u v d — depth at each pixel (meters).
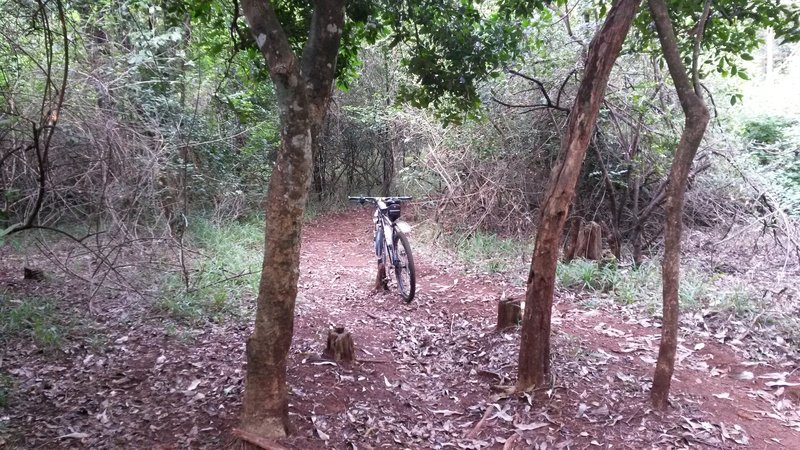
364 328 5.18
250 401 3.08
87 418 3.37
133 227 5.60
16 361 4.01
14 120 4.66
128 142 5.71
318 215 12.33
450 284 6.61
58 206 5.77
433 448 3.27
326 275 7.22
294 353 4.33
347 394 3.79
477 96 5.36
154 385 3.79
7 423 3.24
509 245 7.82
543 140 7.97
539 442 3.29
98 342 4.36
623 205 7.32
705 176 7.55
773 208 7.18
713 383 4.05
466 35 4.85
